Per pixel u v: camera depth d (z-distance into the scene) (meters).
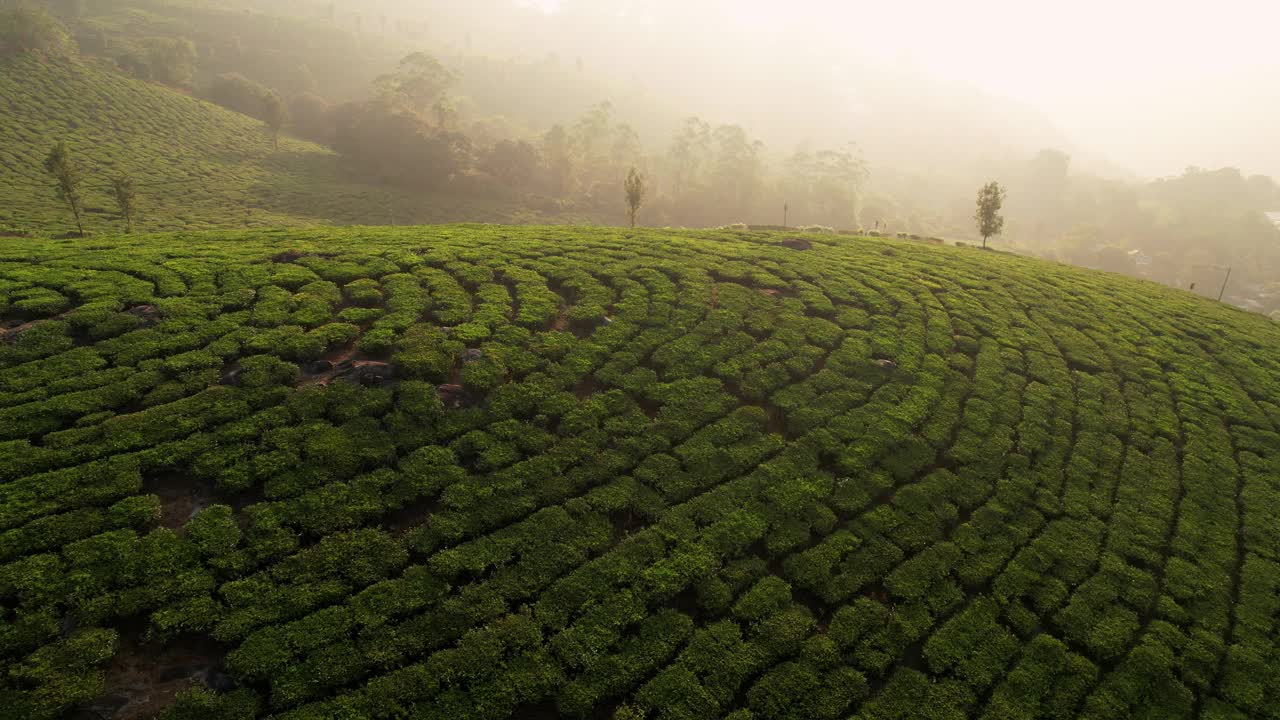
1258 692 20.11
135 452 22.14
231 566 19.20
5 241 37.53
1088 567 23.83
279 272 34.94
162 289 31.72
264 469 22.31
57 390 24.33
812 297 39.75
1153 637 21.48
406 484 22.80
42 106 93.75
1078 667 20.25
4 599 17.42
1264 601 23.23
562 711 17.39
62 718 15.45
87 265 33.22
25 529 19.05
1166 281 138.62
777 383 31.50
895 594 21.86
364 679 17.39
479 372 28.48
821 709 18.12
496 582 20.25
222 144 107.56
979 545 24.08
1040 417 31.50
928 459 28.00
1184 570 24.05
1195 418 33.03
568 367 30.12
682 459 26.17
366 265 37.25
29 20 105.56
